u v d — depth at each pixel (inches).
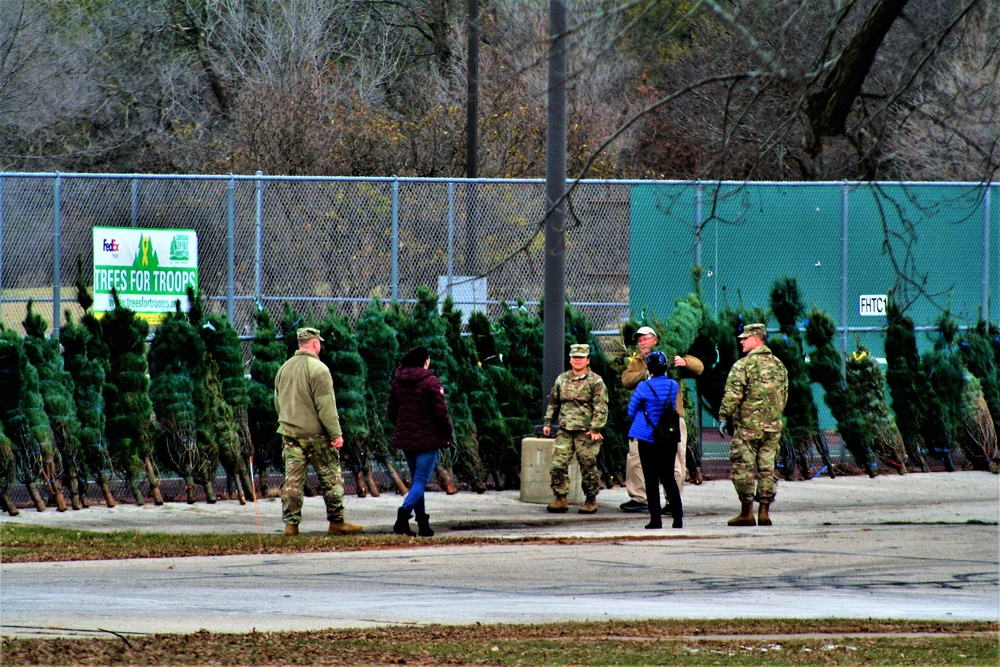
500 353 2278.5
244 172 3885.3
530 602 1293.1
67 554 1551.4
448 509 2023.9
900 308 2450.8
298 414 1727.4
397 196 2363.4
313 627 1154.0
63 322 2476.6
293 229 2576.3
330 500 1744.6
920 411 2444.6
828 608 1269.7
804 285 2608.3
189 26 5467.5
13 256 2485.2
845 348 2566.4
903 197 2647.6
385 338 2151.8
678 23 1412.4
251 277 2561.5
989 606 1288.1
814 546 1659.7
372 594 1332.4
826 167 3299.7
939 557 1578.5
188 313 2076.8
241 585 1374.3
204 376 2021.4
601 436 1998.0
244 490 2058.3
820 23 1753.2
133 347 1975.9
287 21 4857.3
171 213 2549.2
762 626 1168.2
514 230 2564.0
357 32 5319.9
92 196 2532.0
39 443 1893.5
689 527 1847.9
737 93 2015.3
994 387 2490.2
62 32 5201.8
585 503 2003.0
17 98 4815.5
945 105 1699.1
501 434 2199.8
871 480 2363.4
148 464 1999.3
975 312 2677.2
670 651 1049.5
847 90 1306.6
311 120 3983.8
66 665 965.2
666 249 2564.0
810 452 2373.3
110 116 5226.4
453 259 2566.4
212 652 1026.1
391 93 5083.7
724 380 2349.9
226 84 5319.9
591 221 2544.3
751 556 1583.4
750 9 1610.5
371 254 2591.0
